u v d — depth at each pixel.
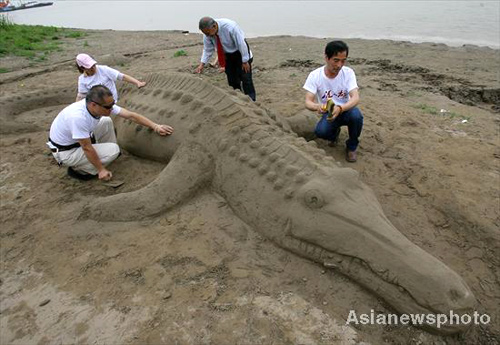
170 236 3.09
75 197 3.71
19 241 3.20
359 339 2.30
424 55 9.07
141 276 2.76
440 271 2.31
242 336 2.31
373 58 8.88
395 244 2.42
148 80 4.66
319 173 2.79
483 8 16.30
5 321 2.53
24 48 10.85
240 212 3.14
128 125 4.15
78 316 2.51
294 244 2.79
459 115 5.30
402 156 4.20
